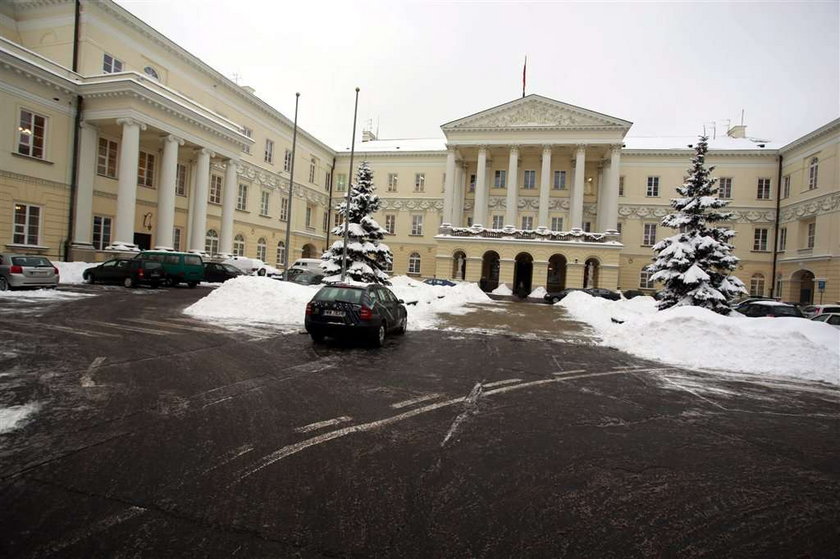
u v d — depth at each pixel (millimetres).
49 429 4559
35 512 3088
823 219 34031
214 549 2793
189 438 4523
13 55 21188
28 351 7832
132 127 24172
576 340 13320
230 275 27234
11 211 21875
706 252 20484
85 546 2756
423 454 4449
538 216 46562
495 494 3703
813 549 3102
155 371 7008
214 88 34406
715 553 3010
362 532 3062
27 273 16797
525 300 34656
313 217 50250
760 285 42062
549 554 2920
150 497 3367
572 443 4953
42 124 23234
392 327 11500
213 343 9492
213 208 34406
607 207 41531
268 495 3492
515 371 8625
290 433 4805
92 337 9328
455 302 25875
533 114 42938
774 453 4910
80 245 24500
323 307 9953
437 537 3047
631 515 3467
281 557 2756
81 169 24828
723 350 10469
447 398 6465
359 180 25500
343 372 7680
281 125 42500
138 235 28828
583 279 39250
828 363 9523
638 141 48719
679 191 21688
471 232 41812
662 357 10711
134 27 27891
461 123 44219
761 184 42281
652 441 5125
